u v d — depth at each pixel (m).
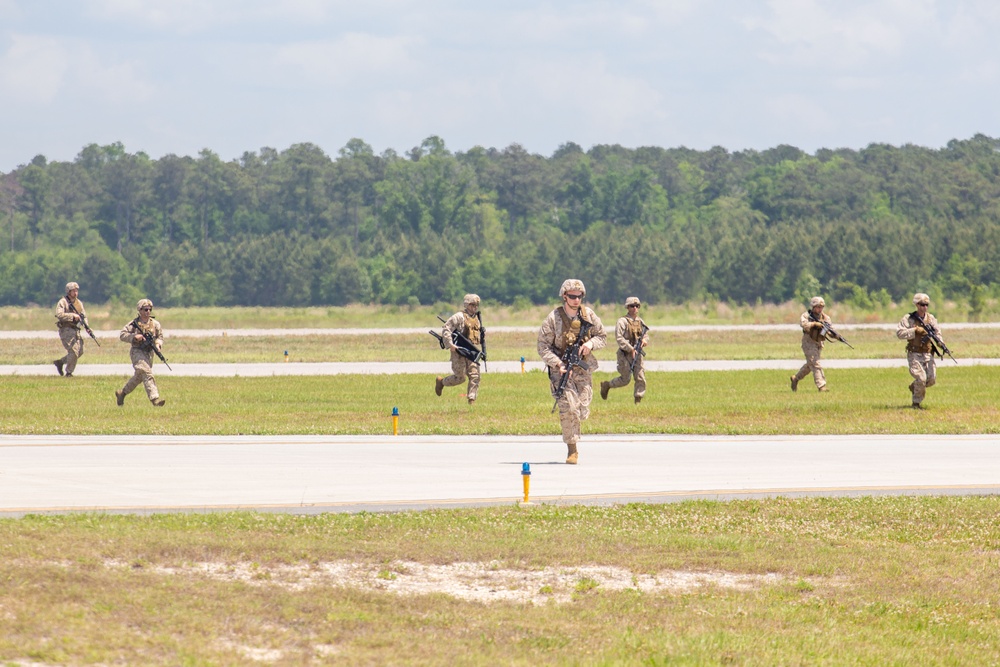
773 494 45.75
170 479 47.75
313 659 24.25
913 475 51.22
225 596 27.97
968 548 37.25
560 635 27.02
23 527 34.47
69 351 107.88
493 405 82.19
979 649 27.95
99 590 27.38
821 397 89.75
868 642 27.84
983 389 96.31
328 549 33.50
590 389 54.41
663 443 63.28
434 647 25.41
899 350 165.62
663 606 30.00
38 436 64.12
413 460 54.75
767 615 29.55
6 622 24.53
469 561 33.62
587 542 36.03
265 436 65.06
